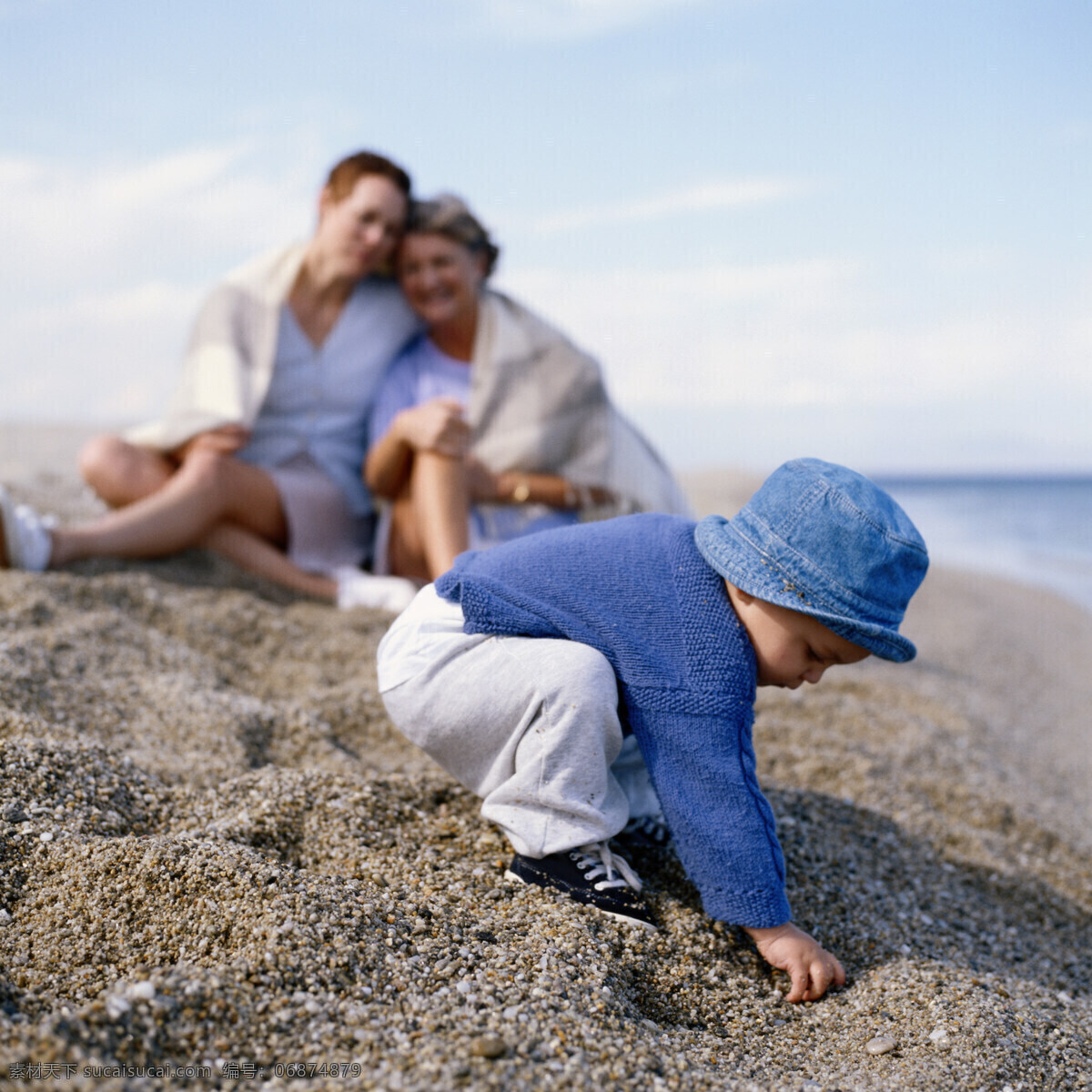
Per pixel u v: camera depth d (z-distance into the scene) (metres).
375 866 1.82
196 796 2.03
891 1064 1.56
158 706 2.49
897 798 2.62
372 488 3.76
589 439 3.82
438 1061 1.30
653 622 1.81
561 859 1.82
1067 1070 1.58
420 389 3.91
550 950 1.62
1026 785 3.21
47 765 1.92
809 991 1.74
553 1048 1.38
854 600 1.71
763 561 1.75
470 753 1.89
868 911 2.03
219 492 3.67
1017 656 5.85
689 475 14.01
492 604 1.86
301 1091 1.23
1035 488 42.94
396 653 1.95
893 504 1.76
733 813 1.73
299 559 3.84
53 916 1.57
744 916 1.73
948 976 1.80
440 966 1.54
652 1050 1.45
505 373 3.79
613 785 1.90
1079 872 2.54
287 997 1.39
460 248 3.75
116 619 2.95
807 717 3.30
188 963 1.45
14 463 6.29
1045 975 2.00
